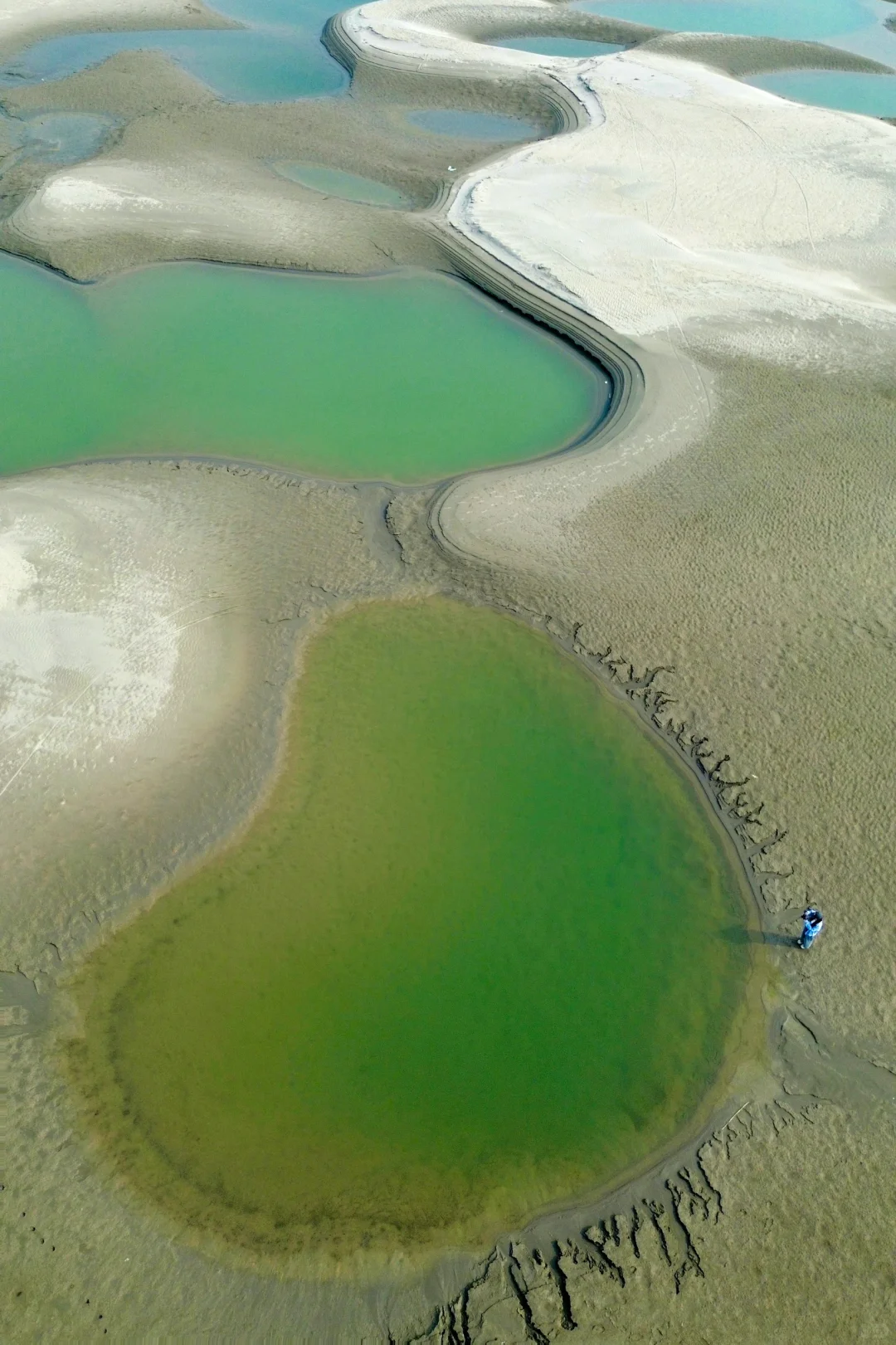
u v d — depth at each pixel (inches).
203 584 1248.8
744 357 1659.7
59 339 1723.7
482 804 1041.5
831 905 948.0
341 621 1228.5
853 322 1745.8
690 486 1406.3
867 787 1035.9
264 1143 807.1
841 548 1304.1
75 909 932.0
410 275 1923.0
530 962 919.0
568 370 1689.2
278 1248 756.6
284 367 1675.7
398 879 975.6
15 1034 853.2
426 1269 750.5
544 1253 758.5
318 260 1932.8
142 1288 732.0
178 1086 832.3
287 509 1385.3
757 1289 734.5
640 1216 774.5
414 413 1581.0
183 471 1445.6
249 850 992.9
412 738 1103.6
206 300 1833.2
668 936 937.5
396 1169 799.1
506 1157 807.1
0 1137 793.6
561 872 985.5
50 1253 740.7
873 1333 717.3
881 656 1165.7
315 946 922.7
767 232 2038.6
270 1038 863.1
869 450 1466.5
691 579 1267.2
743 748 1079.6
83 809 999.6
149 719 1079.0
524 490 1406.3
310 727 1107.3
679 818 1031.0
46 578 1209.4
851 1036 864.3
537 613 1236.5
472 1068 853.8
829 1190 780.6
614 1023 881.5
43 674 1101.7
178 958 909.8
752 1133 813.9
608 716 1127.6
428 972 909.2
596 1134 820.0
